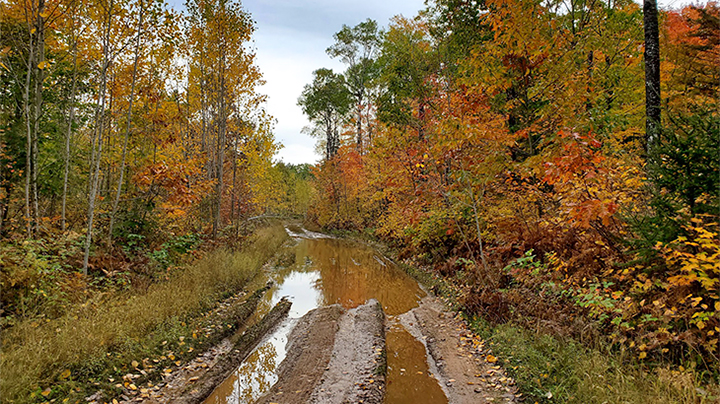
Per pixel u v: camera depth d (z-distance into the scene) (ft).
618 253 16.19
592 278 16.53
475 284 24.47
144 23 26.66
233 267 33.99
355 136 85.35
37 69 23.32
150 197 30.76
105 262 25.08
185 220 38.40
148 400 14.51
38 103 23.44
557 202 22.86
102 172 35.63
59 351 14.89
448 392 15.43
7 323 16.02
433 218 33.12
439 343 20.21
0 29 21.84
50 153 27.20
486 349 18.08
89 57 27.89
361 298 31.19
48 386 13.61
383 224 57.21
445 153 24.40
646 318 12.73
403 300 29.91
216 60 44.45
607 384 11.78
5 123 25.30
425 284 33.55
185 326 21.07
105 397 13.91
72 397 13.46
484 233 28.68
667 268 12.98
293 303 30.14
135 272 26.40
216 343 20.74
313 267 46.11
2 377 12.45
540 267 19.99
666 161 12.99
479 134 21.81
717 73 29.89
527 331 17.52
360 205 85.10
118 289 23.57
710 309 11.76
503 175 24.50
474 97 26.71
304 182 139.54
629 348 13.52
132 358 16.63
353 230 87.86
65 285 19.20
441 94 40.11
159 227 32.22
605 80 29.01
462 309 23.89
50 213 29.96
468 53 37.14
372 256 55.16
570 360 13.78
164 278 26.81
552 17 26.86
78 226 29.30
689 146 12.16
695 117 12.38
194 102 47.98
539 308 18.37
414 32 46.57
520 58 25.63
